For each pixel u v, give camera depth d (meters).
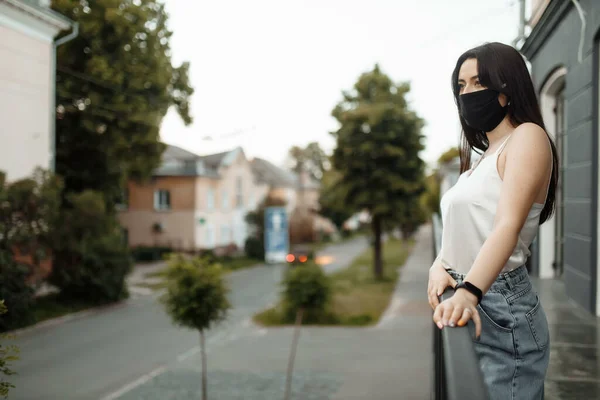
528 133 1.17
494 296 1.26
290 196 66.19
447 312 1.00
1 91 16.55
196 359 12.09
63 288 18.55
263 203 43.34
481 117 1.34
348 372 10.98
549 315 4.66
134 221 40.22
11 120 16.91
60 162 23.22
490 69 1.30
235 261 39.31
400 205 25.12
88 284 18.70
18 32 17.00
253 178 52.59
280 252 41.00
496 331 1.26
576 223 5.18
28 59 17.44
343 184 25.86
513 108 1.32
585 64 4.92
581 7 5.04
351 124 25.20
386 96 25.64
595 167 4.62
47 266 19.28
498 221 1.11
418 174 25.56
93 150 23.03
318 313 16.45
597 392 2.64
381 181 25.05
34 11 16.94
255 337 14.68
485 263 1.05
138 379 10.45
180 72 24.33
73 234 17.20
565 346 3.55
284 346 13.51
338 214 66.88
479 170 1.30
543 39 6.50
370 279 26.94
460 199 1.30
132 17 21.92
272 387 9.95
